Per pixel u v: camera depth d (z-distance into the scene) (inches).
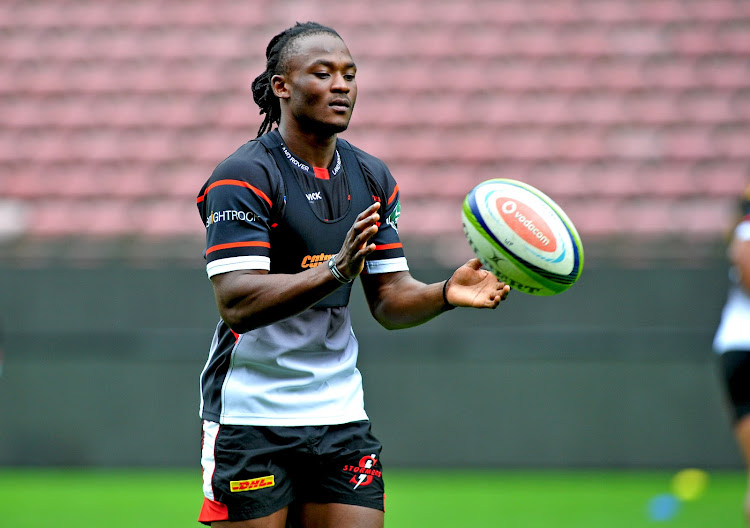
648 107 1572.3
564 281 480.1
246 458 466.3
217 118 1589.6
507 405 1194.0
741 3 1694.1
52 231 1450.5
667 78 1609.3
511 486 1126.4
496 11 1707.7
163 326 1207.6
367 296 529.3
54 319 1212.5
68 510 1003.9
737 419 713.0
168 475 1193.4
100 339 1212.5
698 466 1177.4
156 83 1636.3
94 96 1622.8
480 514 981.8
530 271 474.0
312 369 479.2
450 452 1195.3
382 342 1203.2
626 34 1667.1
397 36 1683.1
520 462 1190.3
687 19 1679.4
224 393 477.4
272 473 467.5
